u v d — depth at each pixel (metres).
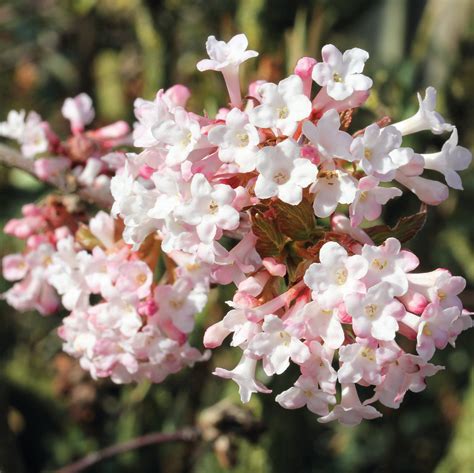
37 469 0.58
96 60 0.69
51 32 0.71
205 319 0.44
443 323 0.30
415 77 0.51
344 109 0.31
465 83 0.54
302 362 0.29
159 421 0.51
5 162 0.39
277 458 0.47
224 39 0.52
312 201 0.31
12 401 0.58
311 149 0.30
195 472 0.51
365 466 0.63
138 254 0.33
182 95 0.32
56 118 0.73
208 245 0.30
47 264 0.38
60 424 0.58
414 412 0.63
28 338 0.62
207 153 0.31
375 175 0.30
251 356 0.30
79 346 0.34
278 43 0.51
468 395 0.56
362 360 0.29
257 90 0.31
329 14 0.56
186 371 0.49
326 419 0.30
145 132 0.31
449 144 0.31
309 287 0.30
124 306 0.33
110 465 0.53
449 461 0.55
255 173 0.31
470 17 0.54
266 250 0.31
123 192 0.31
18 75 0.74
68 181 0.38
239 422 0.42
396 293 0.29
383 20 0.60
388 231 0.31
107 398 0.55
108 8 0.68
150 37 0.56
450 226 0.60
